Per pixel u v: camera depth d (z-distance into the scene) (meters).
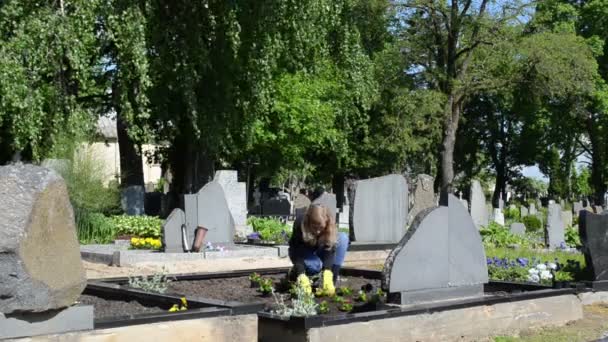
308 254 10.08
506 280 11.36
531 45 37.28
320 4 22.98
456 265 8.80
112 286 8.99
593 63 38.94
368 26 36.38
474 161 63.88
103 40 20.61
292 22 22.84
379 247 16.62
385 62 37.84
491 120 61.41
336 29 26.33
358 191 16.92
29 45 17.94
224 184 26.02
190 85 23.23
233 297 9.52
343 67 27.14
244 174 45.78
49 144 19.97
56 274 5.66
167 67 23.41
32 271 5.50
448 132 40.34
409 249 8.34
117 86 22.83
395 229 17.58
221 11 23.11
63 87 19.67
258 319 7.38
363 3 33.91
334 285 10.17
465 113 61.12
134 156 30.17
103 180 22.11
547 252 19.66
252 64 23.59
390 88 39.03
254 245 18.70
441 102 38.41
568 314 9.48
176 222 16.81
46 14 18.28
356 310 8.37
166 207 32.97
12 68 17.55
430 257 8.52
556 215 23.98
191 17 23.23
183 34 23.42
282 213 45.78
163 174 48.59
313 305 8.13
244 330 6.88
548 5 44.56
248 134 26.55
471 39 39.12
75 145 20.39
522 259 13.73
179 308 7.40
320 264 10.09
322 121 36.66
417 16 39.44
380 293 8.66
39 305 5.54
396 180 17.67
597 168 55.16
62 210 5.75
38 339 5.57
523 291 9.80
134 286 9.67
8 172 5.61
